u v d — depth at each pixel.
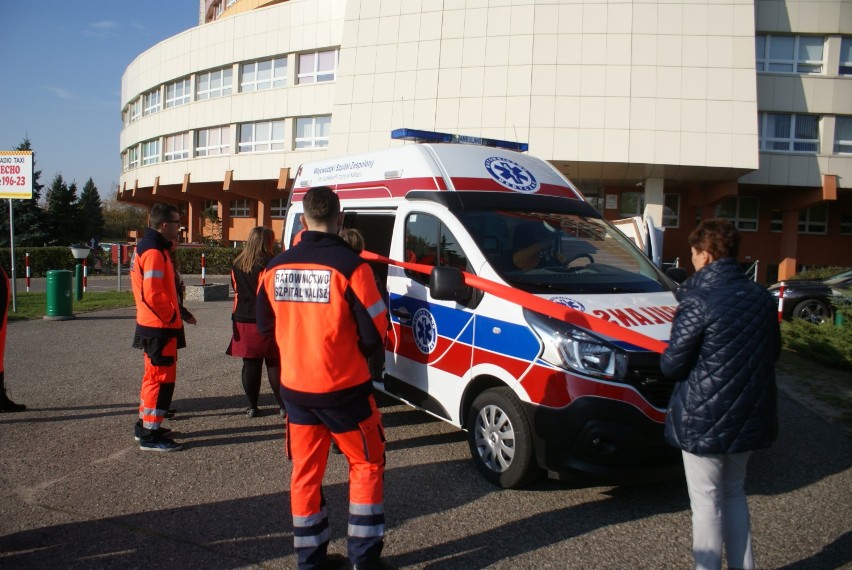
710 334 2.76
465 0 22.00
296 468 3.07
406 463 4.64
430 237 4.85
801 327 8.77
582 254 4.73
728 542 2.90
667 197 25.64
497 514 3.83
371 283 2.98
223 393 6.52
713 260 2.93
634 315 4.04
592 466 3.67
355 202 5.83
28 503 3.90
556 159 20.94
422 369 4.79
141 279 4.69
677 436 2.85
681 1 20.62
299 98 28.02
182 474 4.39
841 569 3.26
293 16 28.16
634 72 20.70
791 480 4.44
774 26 22.45
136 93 37.59
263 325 3.20
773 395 2.80
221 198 33.78
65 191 37.59
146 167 36.31
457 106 21.83
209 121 31.20
